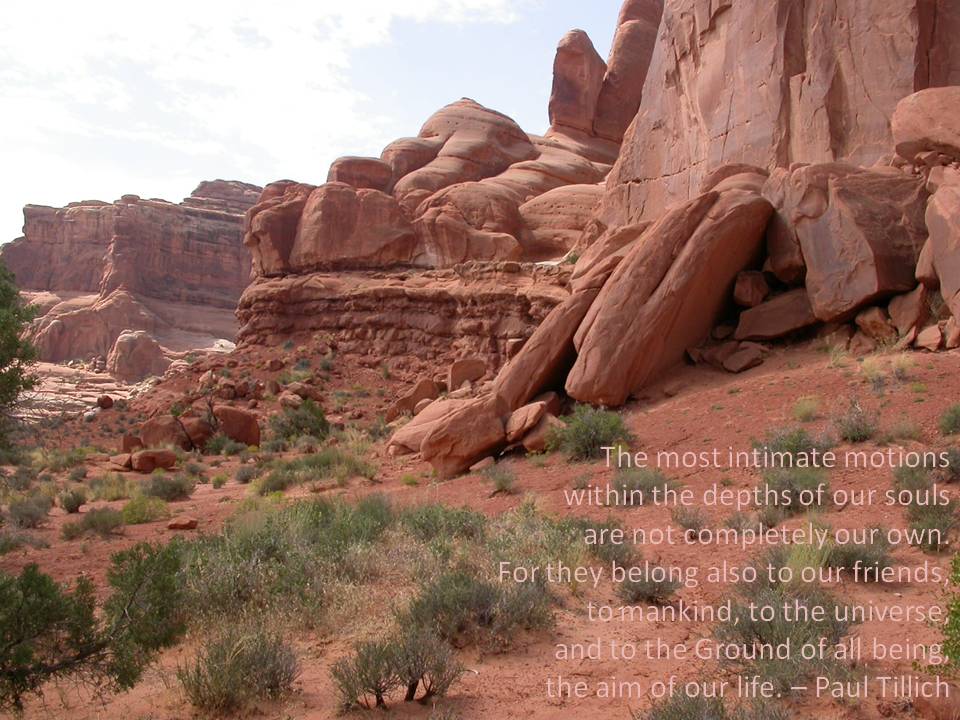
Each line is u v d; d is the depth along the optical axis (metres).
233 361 46.44
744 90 28.00
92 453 30.36
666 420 15.98
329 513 10.58
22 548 11.67
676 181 32.88
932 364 14.89
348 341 45.66
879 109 23.19
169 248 114.12
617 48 72.38
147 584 5.57
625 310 18.34
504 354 38.72
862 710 4.82
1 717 4.82
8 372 11.18
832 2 24.95
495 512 11.80
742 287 19.61
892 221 17.97
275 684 5.41
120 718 5.09
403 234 48.31
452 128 65.50
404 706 5.19
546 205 51.84
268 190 55.62
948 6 23.17
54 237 120.31
